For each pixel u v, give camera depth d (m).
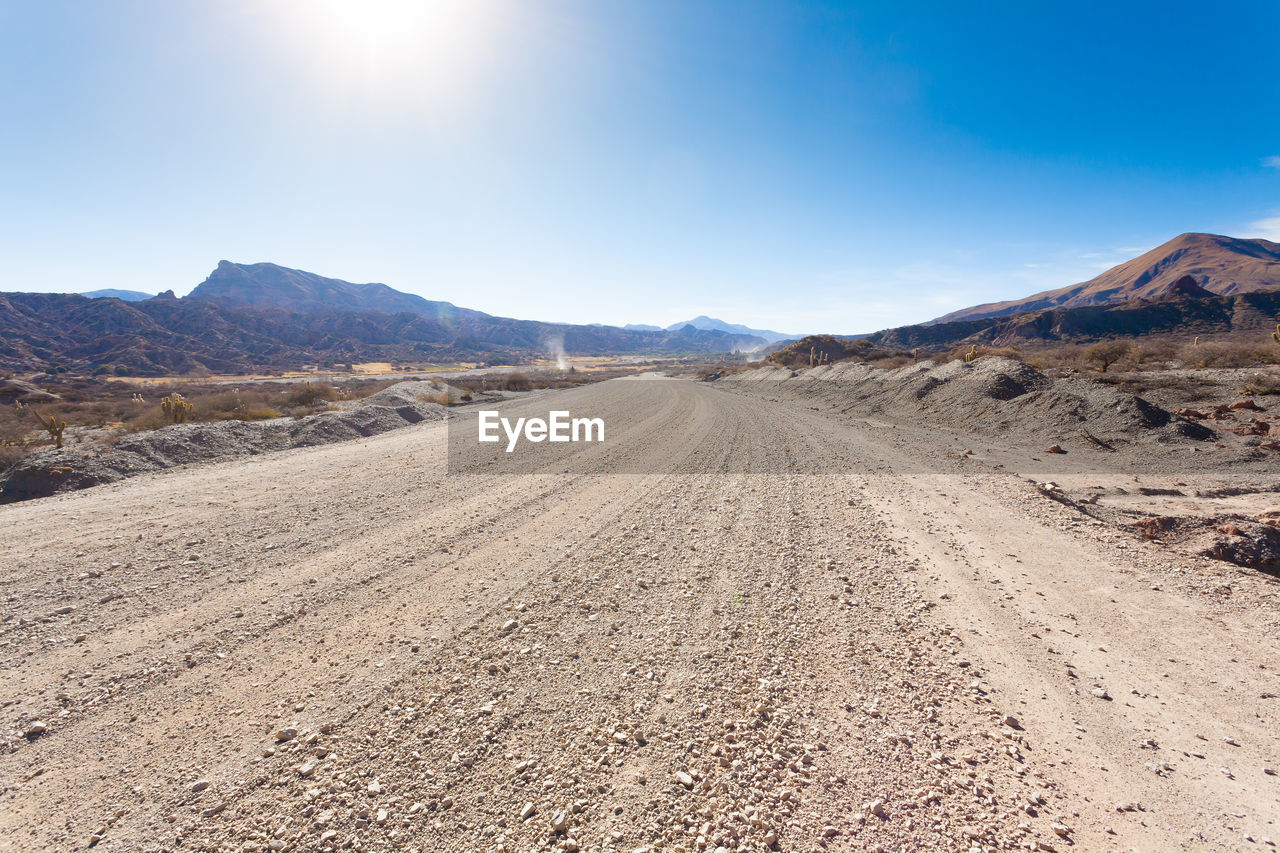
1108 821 2.30
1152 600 4.36
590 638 3.85
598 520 6.60
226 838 2.24
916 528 6.16
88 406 24.52
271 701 3.14
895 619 4.09
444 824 2.30
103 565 5.09
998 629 3.94
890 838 2.22
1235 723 2.92
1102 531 5.97
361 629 3.98
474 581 4.83
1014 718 2.96
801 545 5.68
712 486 8.23
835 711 3.04
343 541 5.82
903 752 2.72
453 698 3.16
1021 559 5.23
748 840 2.21
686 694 3.20
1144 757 2.68
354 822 2.31
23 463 8.47
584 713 3.03
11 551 5.43
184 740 2.82
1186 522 6.25
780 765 2.63
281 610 4.25
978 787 2.49
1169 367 21.78
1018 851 2.15
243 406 17.47
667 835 2.24
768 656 3.60
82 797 2.46
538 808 2.39
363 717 2.99
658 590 4.64
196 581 4.78
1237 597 4.36
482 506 7.18
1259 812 2.34
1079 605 4.29
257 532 6.07
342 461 10.21
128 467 9.01
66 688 3.25
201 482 8.46
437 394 25.02
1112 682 3.31
